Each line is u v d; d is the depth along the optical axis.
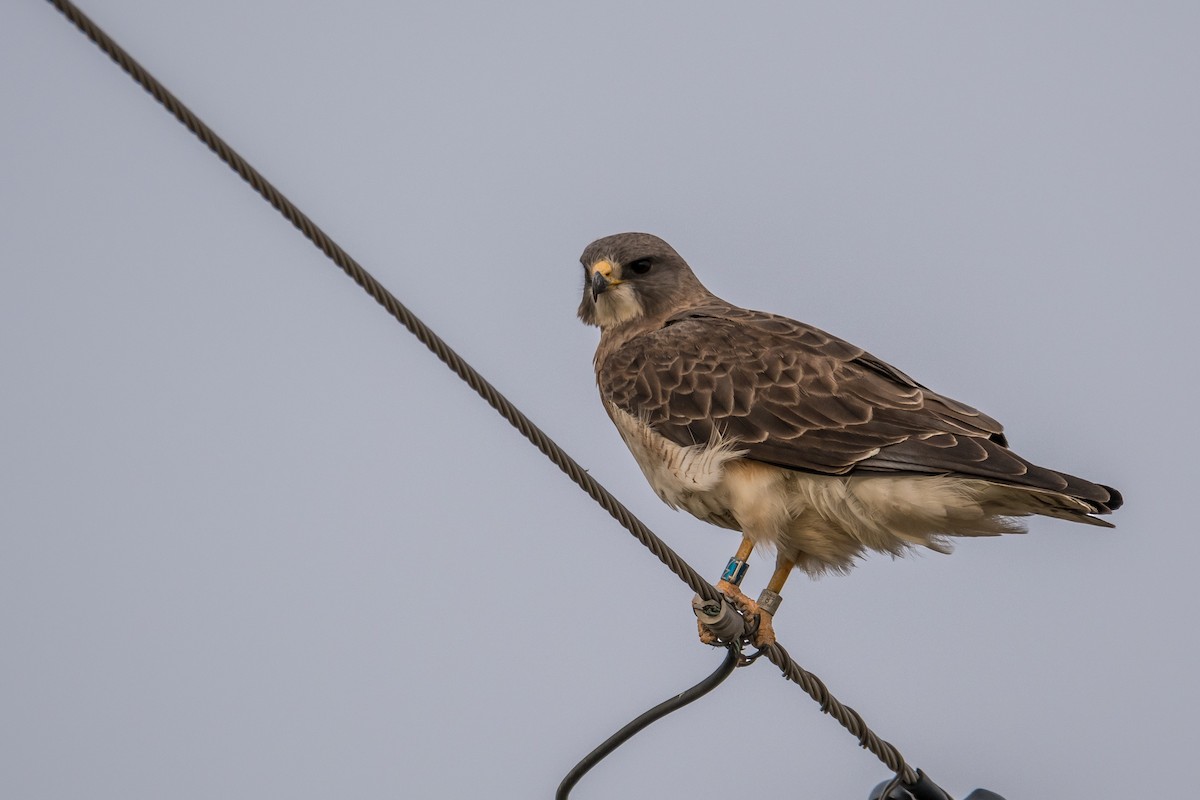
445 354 9.05
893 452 12.16
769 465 12.64
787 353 13.12
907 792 10.79
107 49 7.80
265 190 8.32
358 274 8.68
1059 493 11.34
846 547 12.62
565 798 10.84
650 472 13.49
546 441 9.48
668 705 10.80
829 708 10.62
